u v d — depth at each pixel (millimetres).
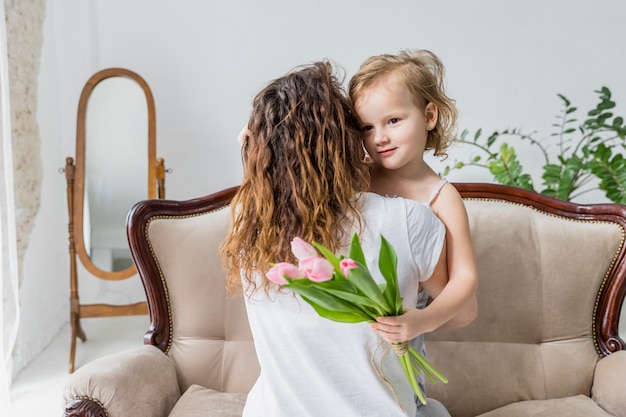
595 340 1934
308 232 1106
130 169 3668
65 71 4078
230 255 1228
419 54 1401
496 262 1947
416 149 1270
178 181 4184
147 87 3689
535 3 3957
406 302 1140
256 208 1146
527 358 1928
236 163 4172
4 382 2695
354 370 1124
